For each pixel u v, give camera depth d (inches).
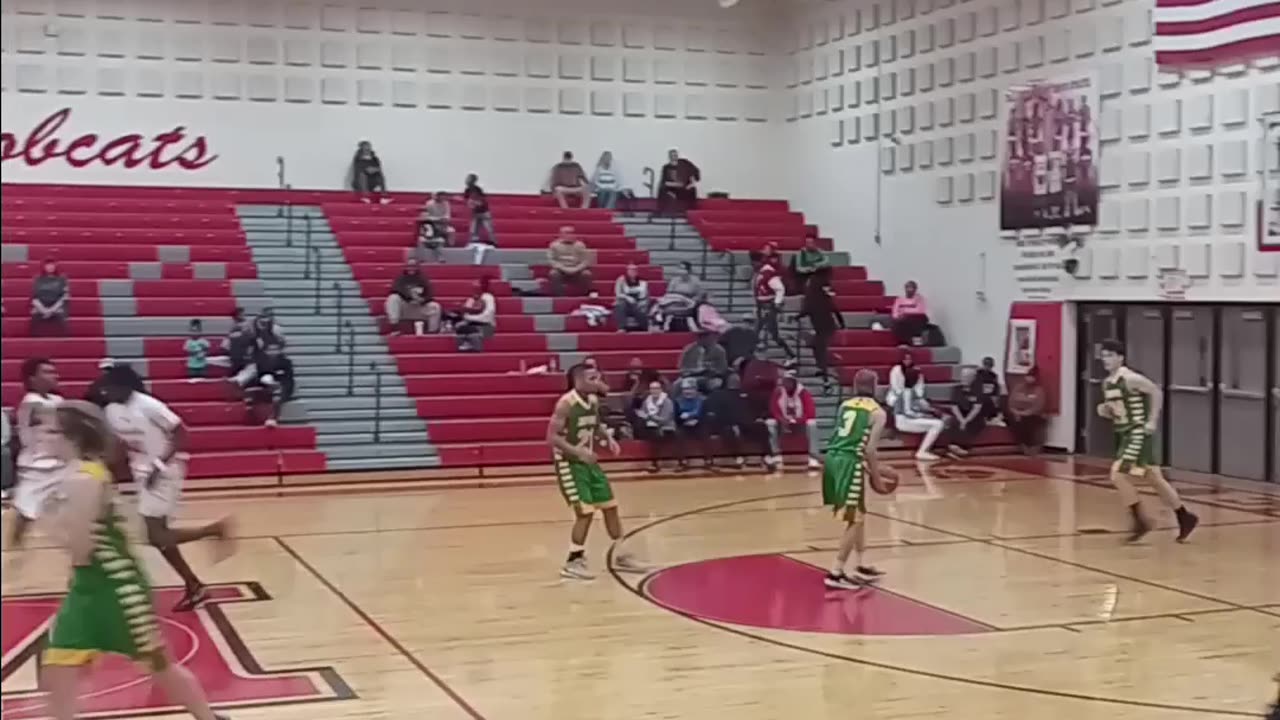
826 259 805.9
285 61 839.7
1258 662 281.4
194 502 530.3
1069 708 245.9
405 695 255.9
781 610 335.0
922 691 258.2
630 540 440.5
